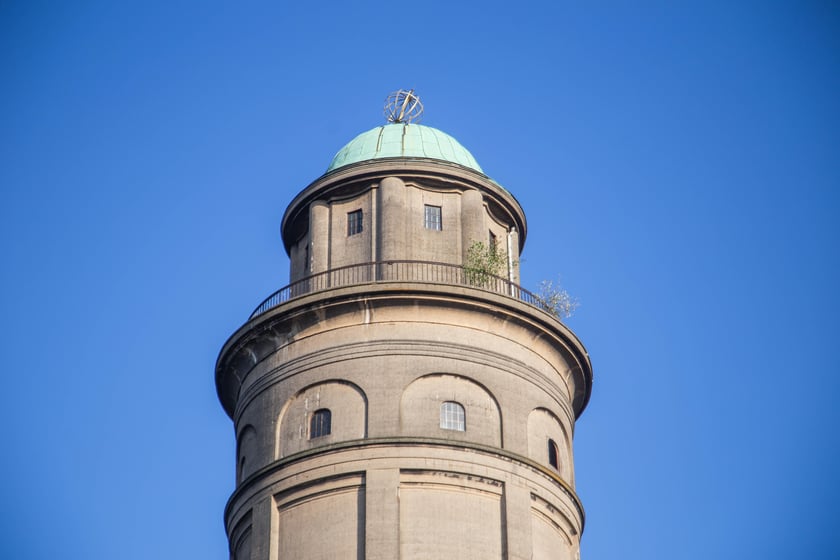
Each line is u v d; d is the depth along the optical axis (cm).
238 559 19288
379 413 18662
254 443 19475
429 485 18338
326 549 18112
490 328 19525
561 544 19175
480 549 18125
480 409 18975
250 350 19962
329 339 19325
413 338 19100
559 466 19588
